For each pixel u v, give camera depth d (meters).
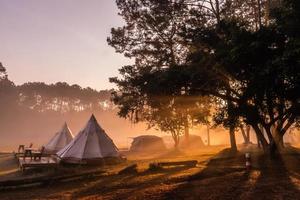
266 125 20.81
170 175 17.38
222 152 29.33
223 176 16.31
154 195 13.06
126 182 16.17
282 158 21.14
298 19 15.38
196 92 20.08
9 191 15.28
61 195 14.09
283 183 13.83
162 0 31.30
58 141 33.44
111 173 19.03
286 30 15.80
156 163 20.31
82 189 15.16
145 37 35.56
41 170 22.06
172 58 30.12
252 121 20.56
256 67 16.91
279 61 15.23
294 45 14.75
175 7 30.55
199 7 30.28
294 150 24.95
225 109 21.42
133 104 28.33
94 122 26.17
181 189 13.83
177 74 18.44
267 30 16.95
